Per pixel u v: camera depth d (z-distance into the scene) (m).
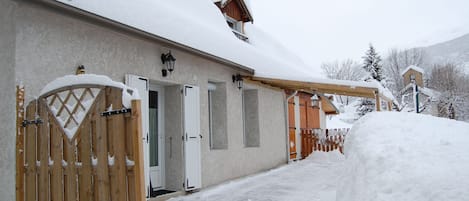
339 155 13.89
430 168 3.16
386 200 2.90
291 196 7.07
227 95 9.54
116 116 3.57
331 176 9.48
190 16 9.77
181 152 7.67
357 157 4.53
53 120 4.21
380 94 9.53
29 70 4.73
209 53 7.81
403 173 3.23
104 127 3.66
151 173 7.54
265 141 11.62
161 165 7.83
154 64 7.01
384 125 5.50
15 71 4.59
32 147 4.43
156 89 7.81
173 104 7.87
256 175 10.31
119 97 3.58
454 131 4.79
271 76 10.25
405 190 2.93
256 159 10.88
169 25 7.21
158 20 6.96
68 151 4.00
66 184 4.01
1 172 4.70
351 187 4.02
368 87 9.39
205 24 10.20
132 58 6.50
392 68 57.09
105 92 3.72
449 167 3.10
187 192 7.73
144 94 6.66
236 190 7.98
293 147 13.82
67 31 5.32
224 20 12.29
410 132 4.84
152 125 7.69
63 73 5.20
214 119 9.60
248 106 11.54
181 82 7.72
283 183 8.69
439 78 41.34
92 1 5.45
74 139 3.93
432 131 4.80
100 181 3.66
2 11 4.85
